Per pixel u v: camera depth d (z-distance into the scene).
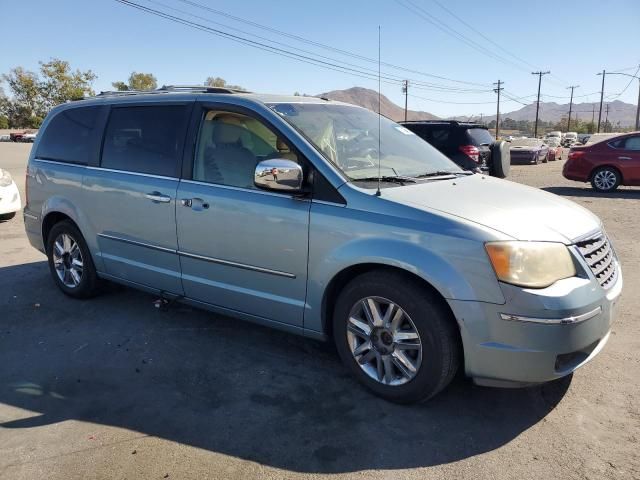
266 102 3.88
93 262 4.93
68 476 2.69
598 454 2.81
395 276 3.14
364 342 3.40
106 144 4.69
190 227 3.99
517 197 3.55
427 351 3.07
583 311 2.88
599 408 3.23
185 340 4.28
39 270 6.25
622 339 4.16
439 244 2.97
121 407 3.32
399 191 3.33
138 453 2.87
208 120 4.05
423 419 3.15
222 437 3.00
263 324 3.86
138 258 4.46
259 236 3.62
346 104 4.61
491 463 2.75
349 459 2.80
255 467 2.75
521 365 2.88
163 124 4.30
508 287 2.83
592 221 3.43
